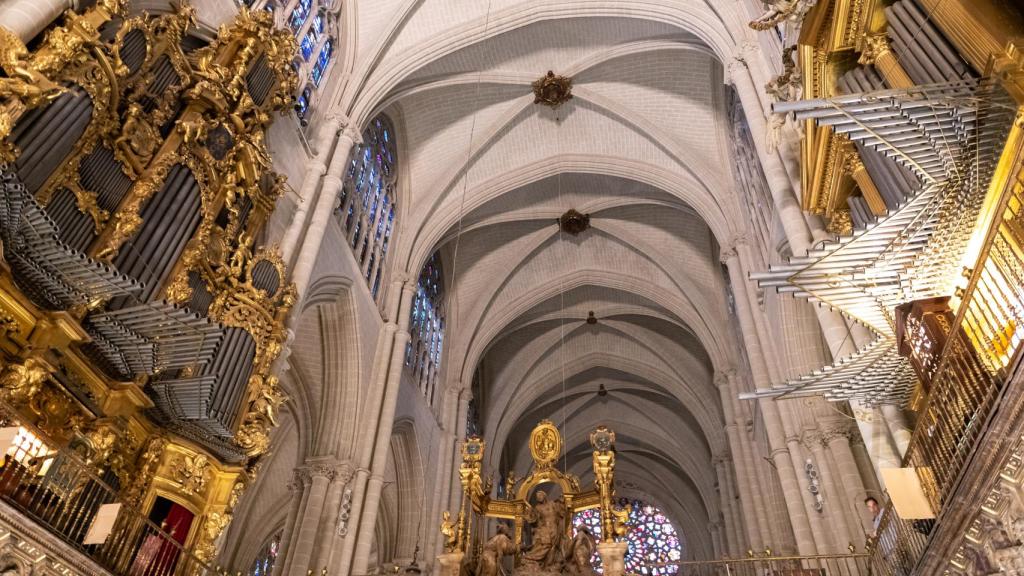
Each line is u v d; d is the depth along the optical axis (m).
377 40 22.42
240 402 13.60
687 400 35.91
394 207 26.66
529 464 40.47
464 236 31.31
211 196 14.21
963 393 8.63
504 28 23.39
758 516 25.20
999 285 8.22
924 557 9.99
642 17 22.45
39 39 10.95
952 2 8.22
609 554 10.98
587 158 28.03
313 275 19.38
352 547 19.61
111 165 12.02
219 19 16.36
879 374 11.84
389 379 23.14
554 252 32.75
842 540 16.78
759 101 17.59
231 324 13.86
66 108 10.95
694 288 30.97
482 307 32.16
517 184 28.30
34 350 10.18
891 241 9.89
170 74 14.02
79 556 9.86
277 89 16.64
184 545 12.36
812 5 10.91
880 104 8.15
